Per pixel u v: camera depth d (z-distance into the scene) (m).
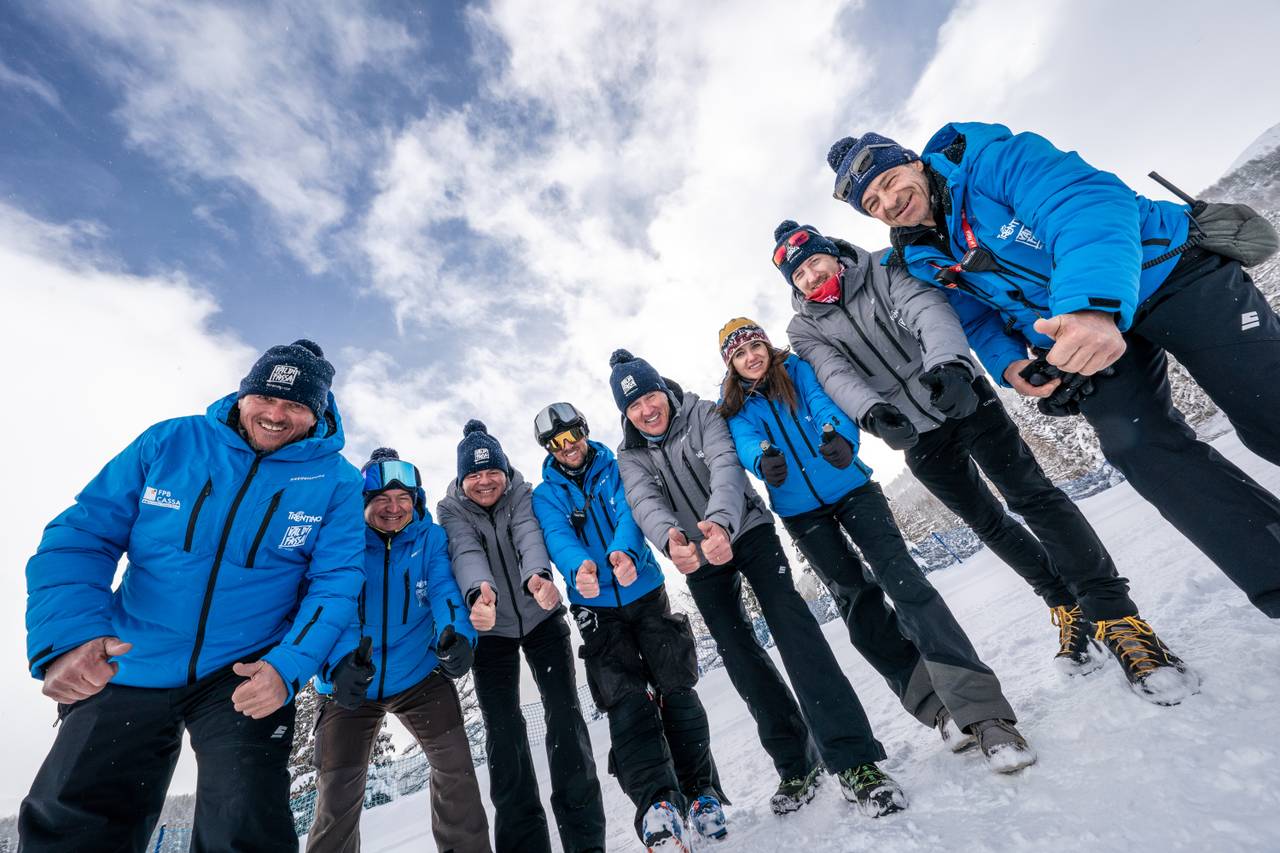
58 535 1.63
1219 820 1.07
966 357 1.80
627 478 2.68
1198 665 1.67
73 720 1.59
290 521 1.94
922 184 1.82
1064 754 1.58
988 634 3.89
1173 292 1.44
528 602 2.82
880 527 2.17
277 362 1.99
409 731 2.64
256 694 1.51
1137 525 5.92
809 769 2.31
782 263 2.58
